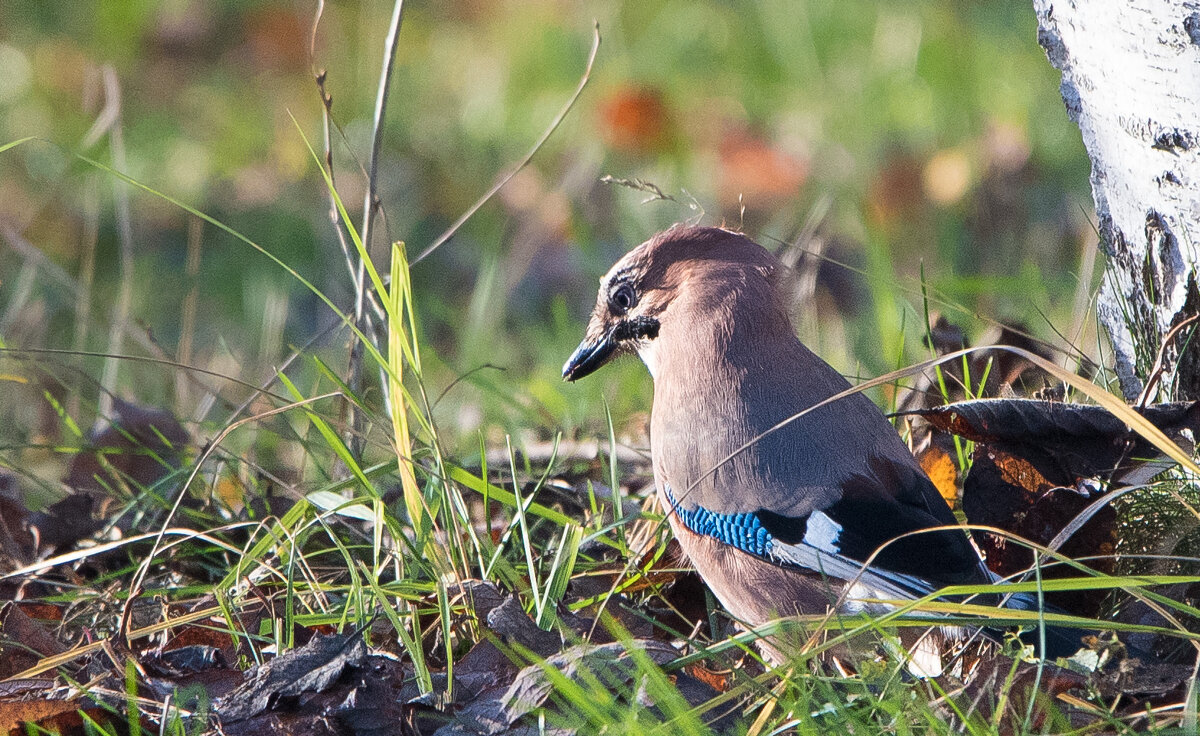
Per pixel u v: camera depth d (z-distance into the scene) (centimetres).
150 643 769
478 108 2053
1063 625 664
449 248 1723
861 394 805
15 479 1094
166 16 2281
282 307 1362
